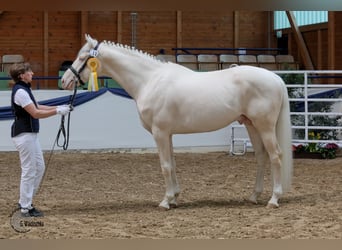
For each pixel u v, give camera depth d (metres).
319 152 12.32
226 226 6.14
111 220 6.57
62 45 20.41
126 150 13.62
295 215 6.66
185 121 7.00
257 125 7.04
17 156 12.77
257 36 21.64
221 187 8.97
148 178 9.95
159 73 7.13
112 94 13.52
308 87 13.11
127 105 13.61
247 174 10.30
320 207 7.16
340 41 18.44
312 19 20.09
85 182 9.56
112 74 7.30
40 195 8.38
